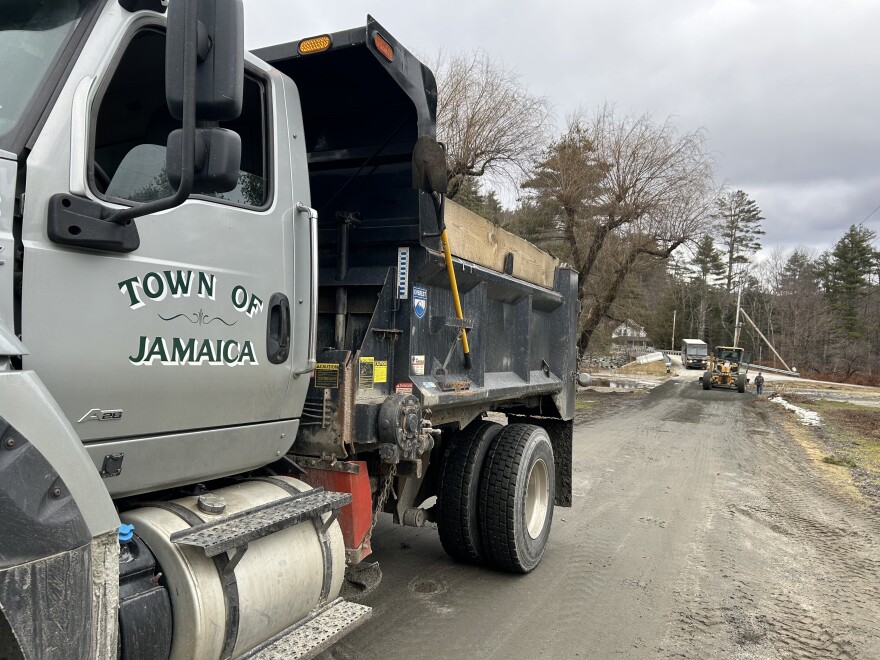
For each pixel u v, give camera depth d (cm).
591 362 4038
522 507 462
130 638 181
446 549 486
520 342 517
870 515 751
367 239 350
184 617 192
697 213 2206
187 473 226
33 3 193
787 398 2859
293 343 267
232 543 197
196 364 221
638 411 2067
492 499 456
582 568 514
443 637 381
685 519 691
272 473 283
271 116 259
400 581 466
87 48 190
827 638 405
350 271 353
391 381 342
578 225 2247
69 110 183
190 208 218
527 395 527
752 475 987
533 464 480
